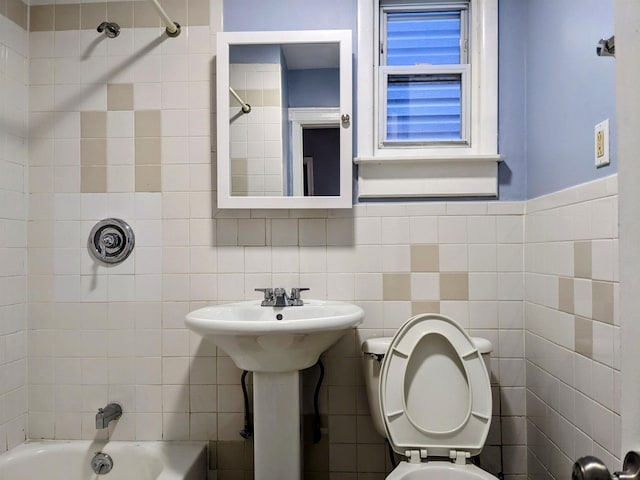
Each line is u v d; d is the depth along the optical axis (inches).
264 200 61.5
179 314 63.2
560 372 50.0
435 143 63.4
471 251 61.9
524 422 60.7
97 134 64.1
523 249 61.2
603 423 40.8
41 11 63.9
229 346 49.7
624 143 20.7
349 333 62.4
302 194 61.7
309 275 62.8
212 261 63.3
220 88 61.9
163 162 63.6
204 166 63.6
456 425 50.3
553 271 51.9
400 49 64.0
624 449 20.9
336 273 62.7
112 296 63.6
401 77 63.8
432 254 62.2
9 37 61.1
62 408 63.4
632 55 20.0
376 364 55.2
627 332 20.6
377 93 64.1
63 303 63.7
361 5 62.3
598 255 41.6
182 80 63.6
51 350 63.5
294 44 62.1
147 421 62.8
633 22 19.9
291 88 62.0
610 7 39.2
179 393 62.9
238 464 62.6
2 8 60.0
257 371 52.4
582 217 44.8
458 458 48.3
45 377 63.4
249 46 62.5
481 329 61.5
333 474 62.0
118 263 63.4
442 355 51.8
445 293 62.0
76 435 63.1
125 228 63.3
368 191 62.6
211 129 63.6
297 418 53.2
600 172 41.4
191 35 63.5
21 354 62.6
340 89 61.3
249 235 63.3
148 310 63.4
